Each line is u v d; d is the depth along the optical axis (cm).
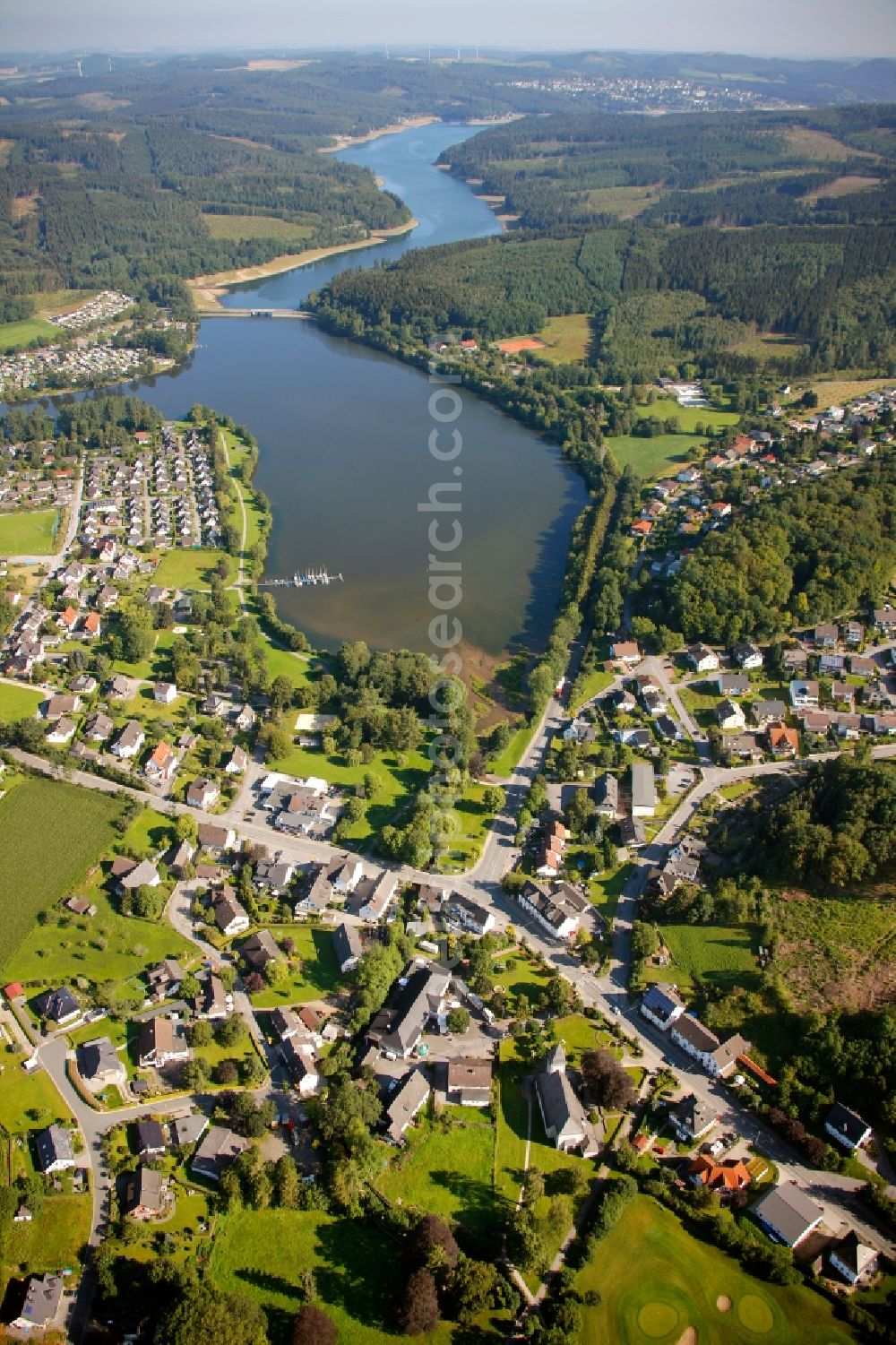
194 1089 16600
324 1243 14500
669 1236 14662
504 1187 15275
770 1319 13650
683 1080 17088
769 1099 16625
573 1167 15500
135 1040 17588
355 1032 17762
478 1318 13612
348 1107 15700
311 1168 15438
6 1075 16862
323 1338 12950
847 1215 14938
